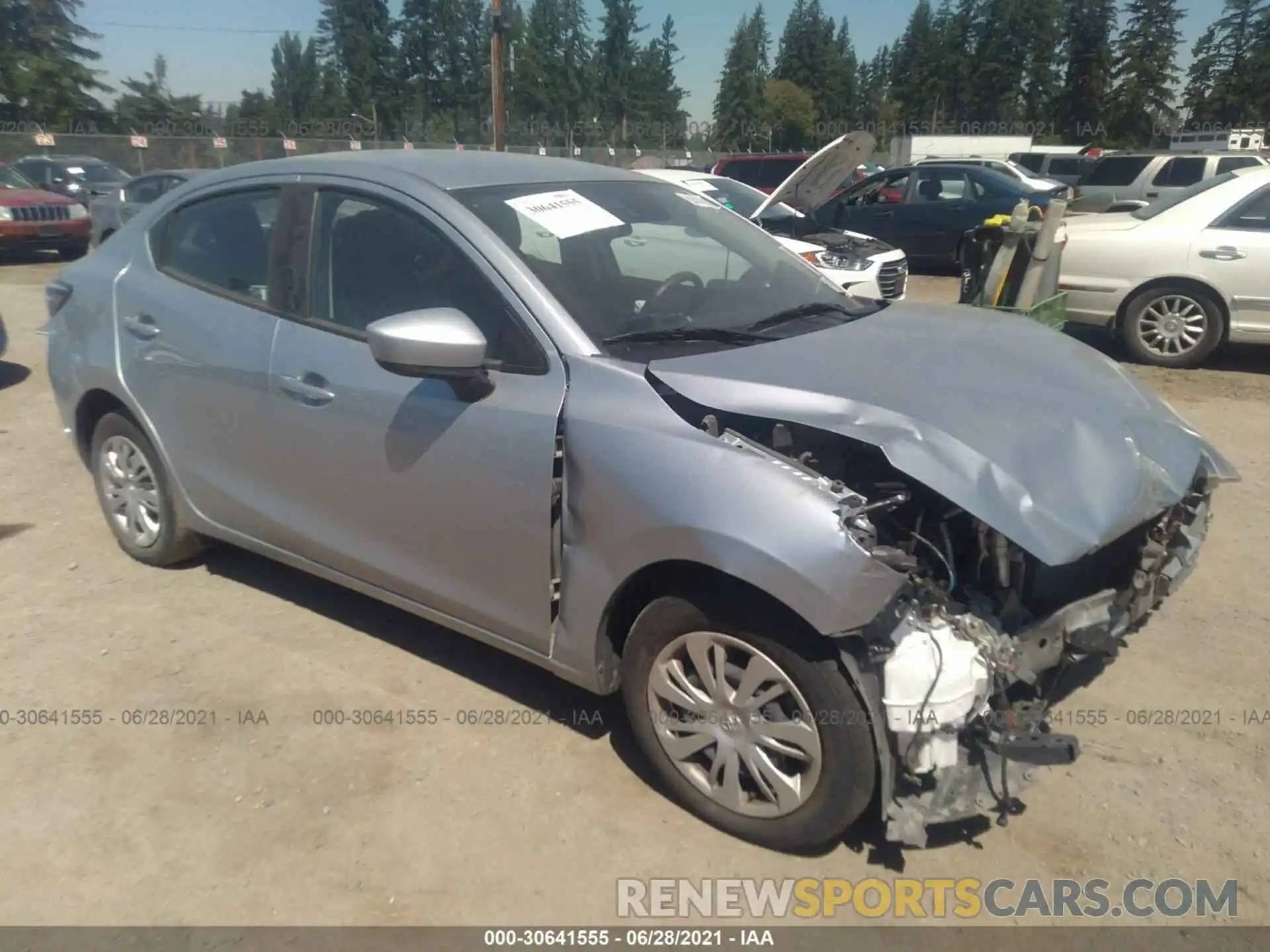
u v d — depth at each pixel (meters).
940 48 75.62
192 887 2.74
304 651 3.87
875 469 2.88
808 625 2.59
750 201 10.30
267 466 3.70
